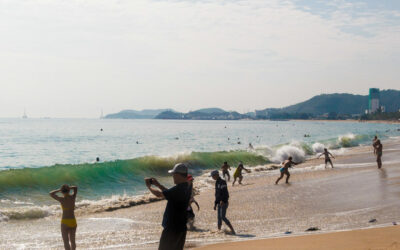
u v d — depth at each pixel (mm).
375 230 9438
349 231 9547
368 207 13672
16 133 94500
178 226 4977
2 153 45406
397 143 56781
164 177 25625
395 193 16141
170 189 5031
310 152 45562
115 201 16859
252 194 17578
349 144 58250
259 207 14539
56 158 41188
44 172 19953
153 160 27500
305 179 22172
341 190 17625
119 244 9844
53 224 12773
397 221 11289
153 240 10305
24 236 10969
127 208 15875
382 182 19344
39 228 12109
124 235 10906
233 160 34062
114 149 53750
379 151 25719
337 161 33562
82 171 21766
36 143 62062
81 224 12516
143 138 81562
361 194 16328
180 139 80188
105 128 144875
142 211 15023
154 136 90375
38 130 115500
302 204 14805
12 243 10148
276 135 104625
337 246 7793
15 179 18406
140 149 54438
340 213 12914
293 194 17156
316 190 17984
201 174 27938
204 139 81312
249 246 8500
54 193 8531
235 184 21953
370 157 35750
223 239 9875
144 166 26438
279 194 17297
